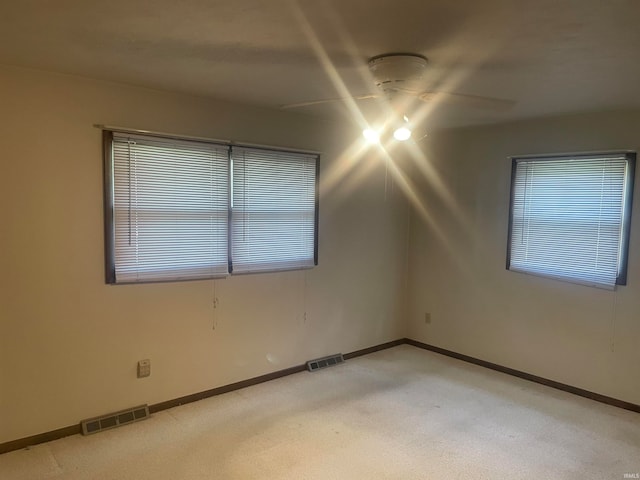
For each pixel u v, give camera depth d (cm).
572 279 365
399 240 480
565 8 162
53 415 282
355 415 324
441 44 203
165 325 323
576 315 366
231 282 354
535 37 192
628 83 262
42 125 266
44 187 269
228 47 213
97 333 295
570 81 259
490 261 421
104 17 178
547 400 355
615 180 338
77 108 276
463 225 439
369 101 323
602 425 315
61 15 177
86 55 231
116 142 291
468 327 441
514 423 316
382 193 457
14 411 270
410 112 352
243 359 366
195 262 331
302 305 402
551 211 376
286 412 327
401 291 489
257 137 356
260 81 276
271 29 189
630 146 330
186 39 203
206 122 327
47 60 241
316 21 179
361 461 266
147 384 318
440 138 452
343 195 423
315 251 404
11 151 258
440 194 456
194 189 326
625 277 338
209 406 334
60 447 275
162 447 277
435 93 231
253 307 369
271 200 369
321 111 364
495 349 421
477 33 189
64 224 278
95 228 288
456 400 352
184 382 335
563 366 375
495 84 268
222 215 341
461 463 266
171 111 311
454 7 163
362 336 456
